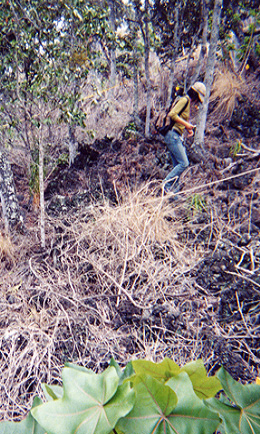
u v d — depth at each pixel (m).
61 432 0.37
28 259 2.65
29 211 3.47
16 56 2.33
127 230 2.42
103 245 2.57
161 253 2.47
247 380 1.56
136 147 4.23
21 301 2.22
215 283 2.15
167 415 0.39
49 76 2.50
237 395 0.44
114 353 1.79
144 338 1.81
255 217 2.76
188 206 3.02
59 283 2.27
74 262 2.51
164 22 4.48
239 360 1.65
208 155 3.77
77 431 0.37
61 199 3.52
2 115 2.70
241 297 2.01
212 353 1.65
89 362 1.76
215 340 1.73
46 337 1.87
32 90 2.39
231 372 1.60
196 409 0.39
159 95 5.18
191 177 3.57
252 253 2.25
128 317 1.98
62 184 3.76
